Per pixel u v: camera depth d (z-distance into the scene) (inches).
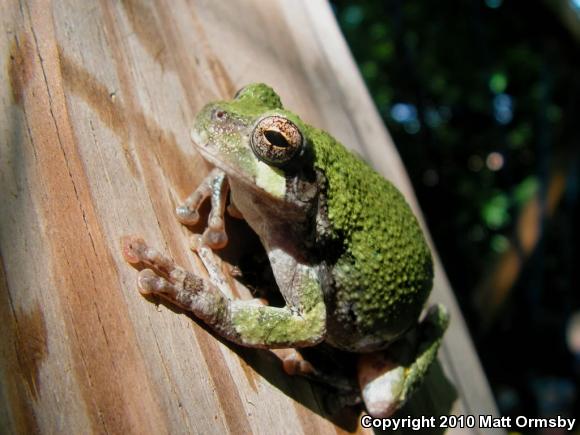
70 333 2.5
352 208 3.5
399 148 11.2
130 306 2.7
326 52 5.1
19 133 2.7
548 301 10.0
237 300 3.1
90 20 3.3
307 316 3.3
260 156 3.2
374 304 3.5
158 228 3.1
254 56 4.5
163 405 2.6
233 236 3.5
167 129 3.4
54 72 2.9
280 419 3.2
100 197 2.8
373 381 3.7
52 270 2.5
